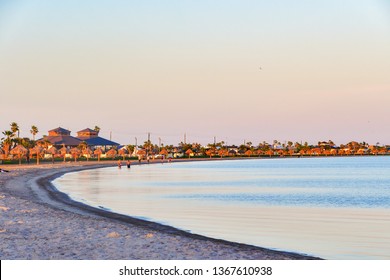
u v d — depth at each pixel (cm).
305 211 4288
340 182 8744
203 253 2028
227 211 4194
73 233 2433
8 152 16912
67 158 19712
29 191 5625
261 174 11738
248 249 2259
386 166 18250
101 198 5272
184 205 4666
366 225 3438
